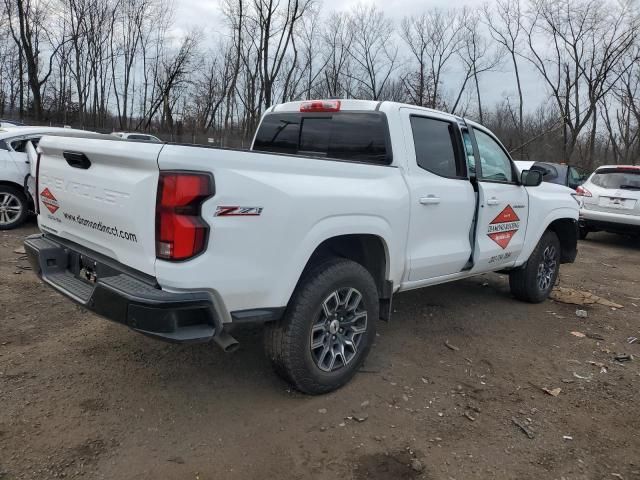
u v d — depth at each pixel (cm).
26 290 519
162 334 267
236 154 283
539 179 520
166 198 263
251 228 287
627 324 549
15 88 4397
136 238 282
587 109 3036
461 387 383
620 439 329
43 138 368
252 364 393
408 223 393
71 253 345
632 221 1041
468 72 3612
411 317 523
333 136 434
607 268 861
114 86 4612
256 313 303
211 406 334
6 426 297
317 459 289
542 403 367
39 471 264
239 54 3978
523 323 529
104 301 281
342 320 357
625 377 417
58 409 317
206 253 272
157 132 4494
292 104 472
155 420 315
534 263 570
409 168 402
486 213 478
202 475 271
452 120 453
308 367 336
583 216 1105
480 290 637
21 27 3694
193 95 4644
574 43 2981
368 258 389
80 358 384
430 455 299
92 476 264
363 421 328
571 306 602
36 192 385
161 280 271
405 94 3838
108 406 325
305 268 340
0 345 396
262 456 289
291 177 313
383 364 411
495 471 289
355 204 344
